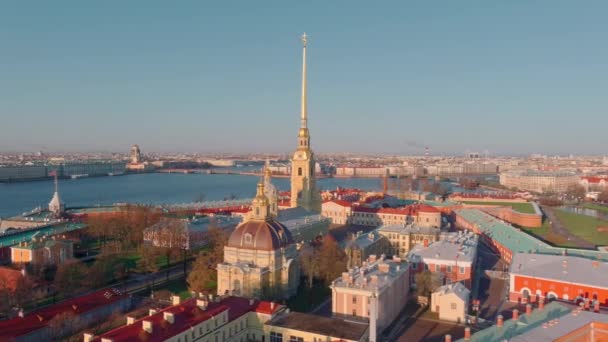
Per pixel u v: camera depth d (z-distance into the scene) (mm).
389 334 144375
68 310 140500
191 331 117688
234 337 131500
